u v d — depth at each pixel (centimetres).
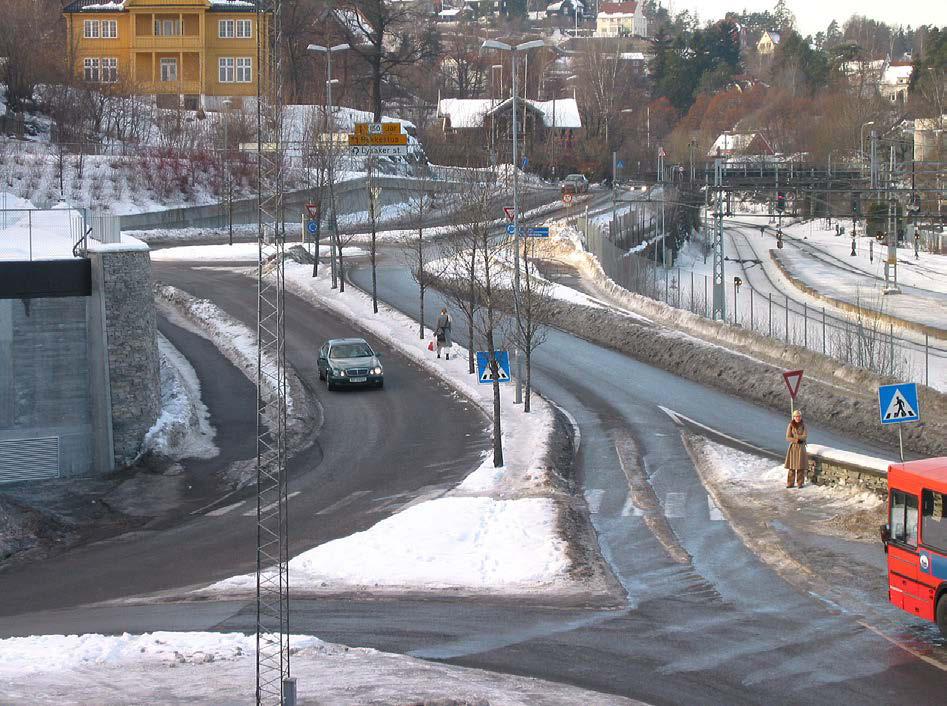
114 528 2825
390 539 2456
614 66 15450
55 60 9412
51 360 3353
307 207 6262
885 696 1567
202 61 9806
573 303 5491
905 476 1836
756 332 4819
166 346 4834
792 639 1823
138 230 7919
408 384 4188
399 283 6281
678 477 3020
